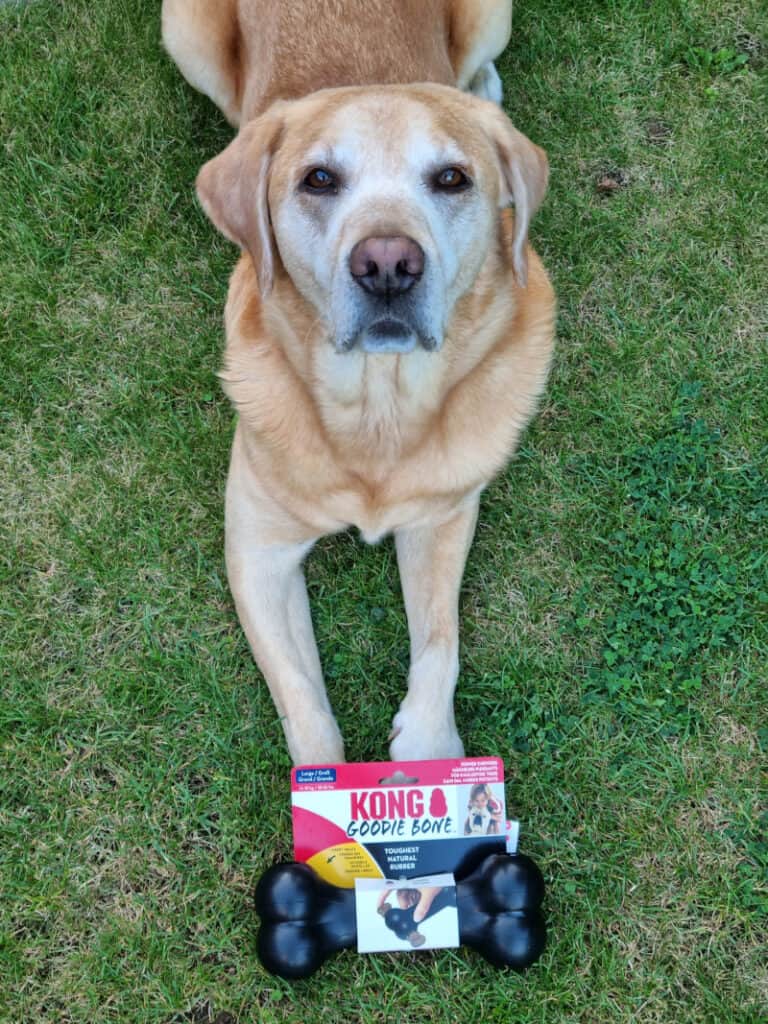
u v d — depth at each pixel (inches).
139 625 35.5
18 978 30.6
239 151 29.9
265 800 32.8
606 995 30.5
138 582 36.1
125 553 36.4
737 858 32.3
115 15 44.0
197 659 35.0
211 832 32.6
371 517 32.6
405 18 35.5
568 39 44.2
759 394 38.9
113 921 31.4
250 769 33.3
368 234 26.0
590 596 36.1
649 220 41.8
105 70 43.3
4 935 31.0
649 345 39.7
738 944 31.2
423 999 30.3
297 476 31.6
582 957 30.9
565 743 33.9
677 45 44.2
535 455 38.2
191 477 37.4
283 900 28.5
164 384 38.9
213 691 34.4
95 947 31.1
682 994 30.7
